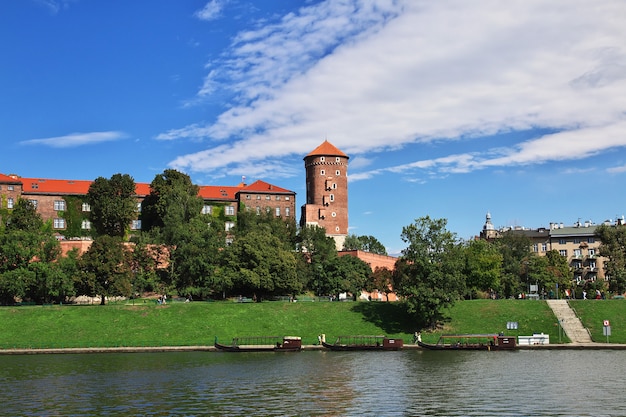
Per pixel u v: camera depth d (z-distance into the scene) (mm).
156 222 158500
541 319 100812
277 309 105500
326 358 76875
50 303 112562
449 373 62781
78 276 106812
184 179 159375
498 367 67188
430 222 102250
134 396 51062
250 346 88250
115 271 109062
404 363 71125
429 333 97500
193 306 104688
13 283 103562
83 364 71375
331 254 142000
